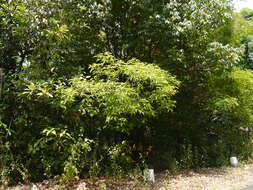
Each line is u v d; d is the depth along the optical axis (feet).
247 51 34.60
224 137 26.04
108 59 17.49
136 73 14.80
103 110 15.62
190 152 21.76
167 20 19.49
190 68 21.62
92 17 21.36
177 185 16.40
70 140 15.94
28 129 15.90
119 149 17.63
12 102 15.49
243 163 23.85
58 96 14.93
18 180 15.08
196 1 20.34
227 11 21.38
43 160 15.42
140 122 19.10
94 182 15.80
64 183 15.08
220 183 17.15
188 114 24.34
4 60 16.53
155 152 22.13
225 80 23.12
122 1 21.20
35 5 16.42
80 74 16.58
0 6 15.62
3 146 14.53
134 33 21.36
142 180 16.85
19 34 15.66
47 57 16.71
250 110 25.38
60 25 18.02
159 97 15.74
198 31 20.04
